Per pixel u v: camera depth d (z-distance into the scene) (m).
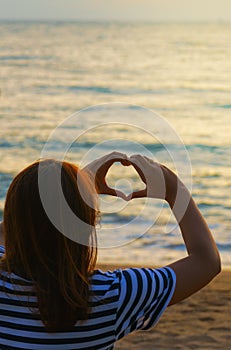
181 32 116.75
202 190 15.49
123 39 87.44
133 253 9.48
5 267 1.71
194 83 41.41
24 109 30.47
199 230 1.75
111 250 9.48
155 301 1.68
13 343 1.70
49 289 1.66
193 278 1.71
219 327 5.75
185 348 5.26
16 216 1.63
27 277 1.68
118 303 1.67
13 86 38.22
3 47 66.62
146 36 96.75
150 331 5.59
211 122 27.92
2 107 30.81
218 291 6.88
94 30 115.88
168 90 38.12
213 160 19.28
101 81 41.41
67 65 50.50
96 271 1.71
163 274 1.70
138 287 1.68
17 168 18.12
